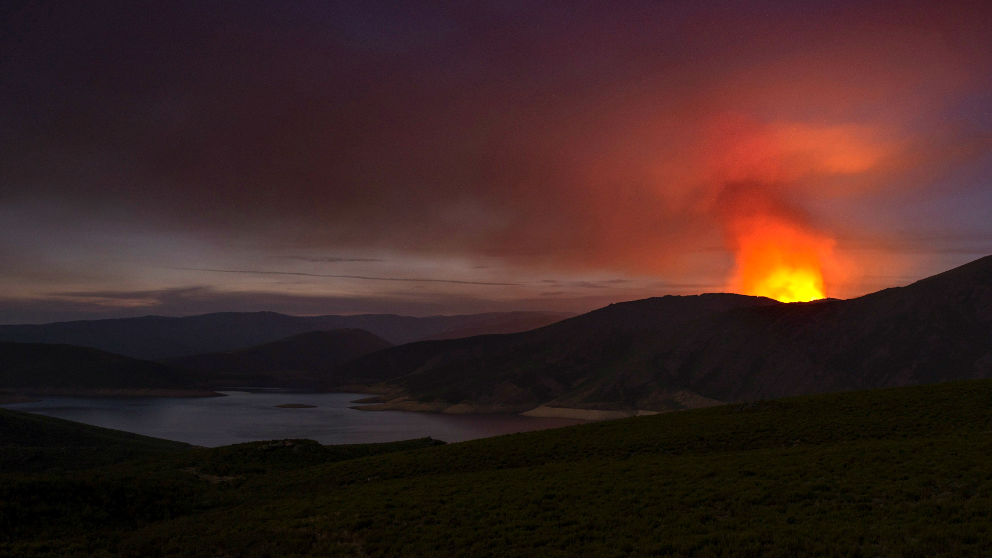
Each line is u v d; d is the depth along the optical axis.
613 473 33.66
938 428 40.09
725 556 19.34
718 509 24.88
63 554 26.19
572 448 44.88
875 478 26.83
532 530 24.62
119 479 39.19
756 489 26.83
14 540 28.25
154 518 34.06
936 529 19.62
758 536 20.81
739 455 36.66
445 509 28.78
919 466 27.98
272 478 45.53
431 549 23.45
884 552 18.39
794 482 27.38
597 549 21.48
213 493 40.50
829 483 26.70
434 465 43.44
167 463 53.09
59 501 33.53
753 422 48.34
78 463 70.56
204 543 26.75
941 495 23.58
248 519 30.97
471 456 45.19
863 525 20.91
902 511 22.06
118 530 31.02
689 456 38.84
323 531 27.16
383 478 41.44
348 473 43.66
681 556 20.02
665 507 25.70
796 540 20.00
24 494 33.22
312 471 46.59
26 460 68.62
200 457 55.88
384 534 25.78
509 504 28.56
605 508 26.48
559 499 28.81
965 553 17.75
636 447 43.31
